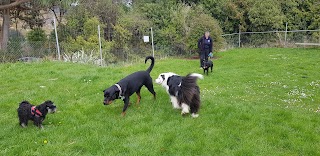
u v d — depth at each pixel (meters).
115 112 5.64
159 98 6.50
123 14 20.88
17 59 13.61
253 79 10.04
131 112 5.65
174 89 5.52
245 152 4.09
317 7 22.30
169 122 5.14
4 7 15.17
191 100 5.36
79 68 10.34
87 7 19.56
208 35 12.54
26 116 4.79
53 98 6.54
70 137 4.52
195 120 5.24
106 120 5.21
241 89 8.51
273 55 15.83
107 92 5.16
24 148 4.11
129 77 5.63
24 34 20.80
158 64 13.41
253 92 8.21
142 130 4.78
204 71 11.22
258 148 4.20
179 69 12.23
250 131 4.77
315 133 4.71
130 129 4.80
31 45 14.60
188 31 18.41
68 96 6.71
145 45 20.38
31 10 18.45
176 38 19.42
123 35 19.00
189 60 15.05
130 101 6.30
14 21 20.98
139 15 21.52
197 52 17.84
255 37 22.89
